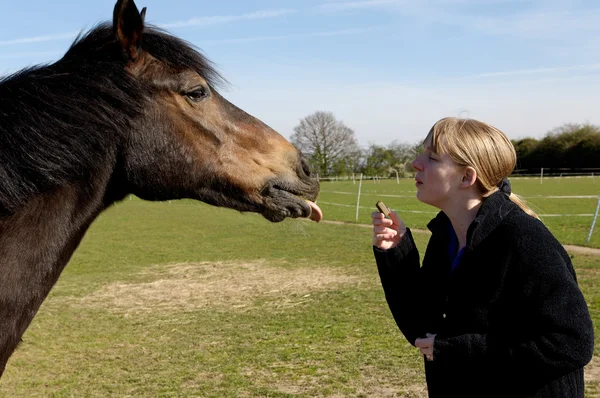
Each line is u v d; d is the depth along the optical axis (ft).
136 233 54.19
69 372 17.30
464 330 6.35
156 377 16.71
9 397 15.39
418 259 7.52
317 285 29.07
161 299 27.20
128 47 7.97
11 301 7.01
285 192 9.28
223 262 37.01
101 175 7.82
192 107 8.50
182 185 8.57
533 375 5.94
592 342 5.70
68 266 36.65
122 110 7.71
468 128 6.66
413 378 16.08
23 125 7.10
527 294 5.90
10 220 7.10
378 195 103.76
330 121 161.27
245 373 16.81
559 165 185.37
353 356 17.95
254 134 9.08
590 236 43.37
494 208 6.39
